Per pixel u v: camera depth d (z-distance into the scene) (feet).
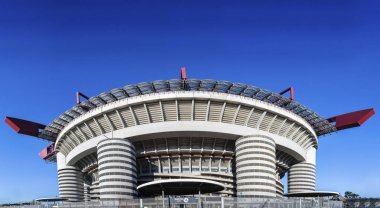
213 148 258.37
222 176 260.42
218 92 243.81
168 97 237.86
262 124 255.70
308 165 313.94
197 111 243.19
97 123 255.09
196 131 241.96
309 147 315.17
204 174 257.55
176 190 200.85
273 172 243.60
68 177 327.47
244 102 243.40
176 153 256.73
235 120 248.73
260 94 255.91
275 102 271.08
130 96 254.06
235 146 254.68
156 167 261.44
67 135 287.48
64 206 179.52
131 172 241.14
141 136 246.06
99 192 262.88
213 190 201.36
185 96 237.66
